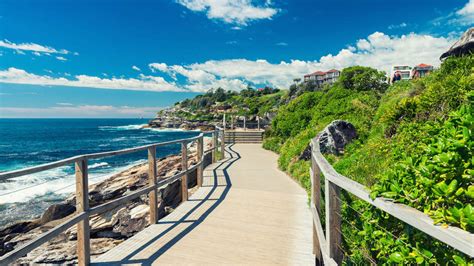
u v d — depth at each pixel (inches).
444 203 69.2
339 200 106.2
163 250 163.9
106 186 504.7
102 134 3211.1
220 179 344.2
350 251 124.0
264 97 3410.4
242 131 884.0
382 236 96.1
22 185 732.7
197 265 148.5
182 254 159.6
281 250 165.9
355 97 585.9
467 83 236.1
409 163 92.8
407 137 232.1
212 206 242.7
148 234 186.1
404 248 75.6
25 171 107.7
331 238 104.6
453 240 46.0
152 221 203.6
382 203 70.2
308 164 345.4
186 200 257.8
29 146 2068.2
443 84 266.4
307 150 380.5
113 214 390.3
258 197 269.4
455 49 377.4
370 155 268.4
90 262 148.6
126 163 1082.7
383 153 254.7
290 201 258.1
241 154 576.1
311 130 498.0
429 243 71.6
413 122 269.9
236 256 158.6
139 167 581.6
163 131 3506.4
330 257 103.9
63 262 311.7
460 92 236.8
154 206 203.6
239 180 339.6
